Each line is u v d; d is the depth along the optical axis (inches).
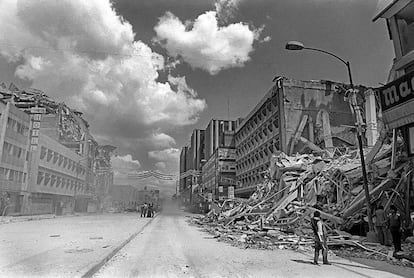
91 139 1739.7
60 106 1659.7
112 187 1969.7
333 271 344.5
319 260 416.5
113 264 370.0
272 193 1205.1
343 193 764.6
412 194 578.9
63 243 514.3
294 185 975.0
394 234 450.0
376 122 1406.3
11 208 1434.5
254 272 333.7
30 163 1531.7
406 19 573.9
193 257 423.8
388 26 604.7
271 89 1811.0
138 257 418.3
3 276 287.4
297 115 1635.1
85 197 1865.2
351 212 649.0
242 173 2554.1
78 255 394.0
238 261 397.4
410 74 484.1
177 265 366.3
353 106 605.9
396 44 579.5
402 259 407.5
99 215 1761.8
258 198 1304.1
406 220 568.1
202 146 4795.8
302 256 448.5
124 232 722.8
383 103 540.4
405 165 620.7
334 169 852.0
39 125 1588.3
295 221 770.8
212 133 3833.7
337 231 618.2
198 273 326.0
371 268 363.9
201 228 983.0
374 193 621.9
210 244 572.1
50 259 365.7
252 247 536.4
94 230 764.0
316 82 1683.1
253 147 2252.7
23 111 1569.9
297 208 841.5
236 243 586.6
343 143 1608.0
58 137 1727.4
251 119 2290.8
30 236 621.6
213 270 341.1
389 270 353.1
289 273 331.0
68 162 1790.1
